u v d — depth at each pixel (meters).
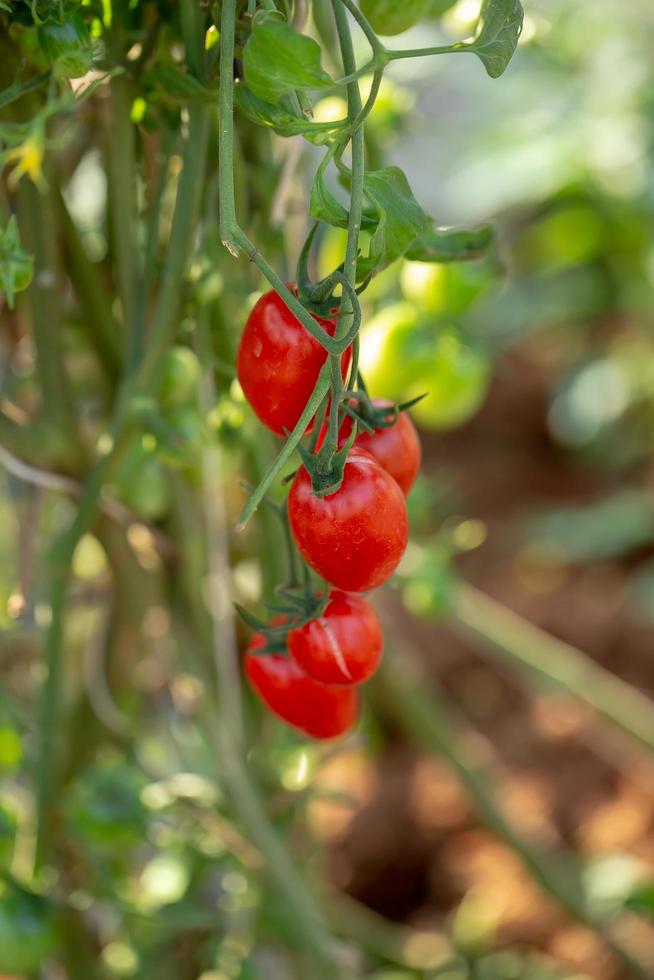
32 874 0.68
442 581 0.83
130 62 0.55
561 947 1.13
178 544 0.67
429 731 0.92
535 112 1.91
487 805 0.94
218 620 0.67
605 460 2.15
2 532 0.73
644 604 1.71
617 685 0.97
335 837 1.34
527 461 2.20
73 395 0.63
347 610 0.51
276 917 0.73
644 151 1.90
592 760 1.42
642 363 2.14
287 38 0.45
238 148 0.57
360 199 0.46
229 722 0.68
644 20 1.85
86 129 0.65
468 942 1.14
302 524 0.47
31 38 0.53
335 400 0.46
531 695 1.58
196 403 0.62
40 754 0.66
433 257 0.53
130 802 0.67
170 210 0.62
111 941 0.77
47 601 0.72
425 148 2.05
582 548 1.89
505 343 2.21
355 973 0.75
